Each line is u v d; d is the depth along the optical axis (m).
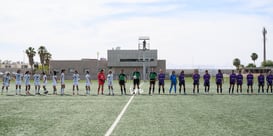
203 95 29.05
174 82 31.50
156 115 15.05
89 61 104.62
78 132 10.65
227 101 22.64
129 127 11.62
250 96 27.77
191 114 15.37
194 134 10.24
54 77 31.45
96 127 11.65
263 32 119.88
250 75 32.03
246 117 14.29
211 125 12.05
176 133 10.43
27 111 16.89
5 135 10.19
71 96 28.22
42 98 26.00
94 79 97.44
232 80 31.56
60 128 11.47
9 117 14.52
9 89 40.56
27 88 30.38
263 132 10.55
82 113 15.91
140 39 76.31
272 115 14.96
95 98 25.78
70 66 104.12
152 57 104.25
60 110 17.30
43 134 10.33
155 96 27.83
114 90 37.66
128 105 19.88
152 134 10.27
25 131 10.90
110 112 16.30
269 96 27.75
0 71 108.31
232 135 10.05
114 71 105.19
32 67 113.12
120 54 104.88
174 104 20.45
